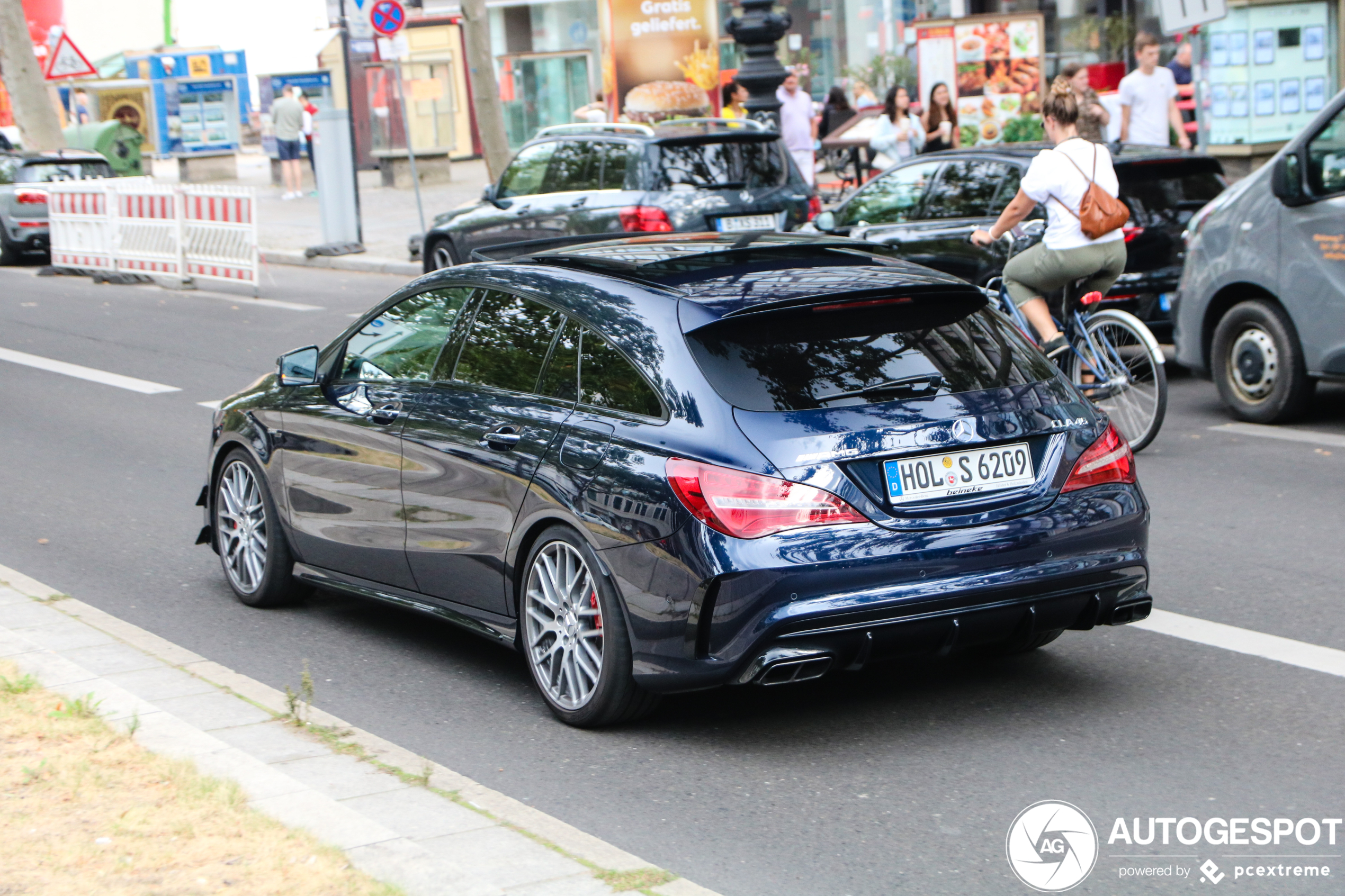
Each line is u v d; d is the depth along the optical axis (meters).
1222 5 14.06
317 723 5.32
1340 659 5.79
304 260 23.03
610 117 28.23
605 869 4.05
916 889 4.08
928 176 12.53
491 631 5.79
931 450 4.93
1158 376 9.00
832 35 29.03
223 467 7.23
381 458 6.20
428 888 3.77
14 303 19.72
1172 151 11.79
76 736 4.89
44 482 9.91
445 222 17.19
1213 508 8.15
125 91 44.56
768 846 4.38
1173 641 6.09
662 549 4.92
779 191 15.02
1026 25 23.23
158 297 19.80
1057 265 9.04
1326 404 10.84
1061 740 5.10
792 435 4.85
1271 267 9.91
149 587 7.51
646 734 5.32
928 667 5.89
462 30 40.38
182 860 3.92
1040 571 5.00
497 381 5.79
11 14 30.00
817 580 4.76
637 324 5.27
